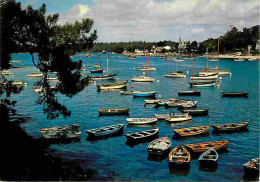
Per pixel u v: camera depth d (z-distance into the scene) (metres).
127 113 49.94
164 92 74.69
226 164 28.30
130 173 26.05
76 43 27.12
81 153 30.98
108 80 99.00
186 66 154.50
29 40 25.03
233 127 39.12
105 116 48.00
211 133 38.75
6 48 23.95
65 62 25.38
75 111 51.25
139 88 81.56
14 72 120.50
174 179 24.91
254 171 25.23
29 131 38.41
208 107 56.66
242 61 184.25
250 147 33.16
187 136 36.75
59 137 34.75
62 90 26.47
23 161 25.23
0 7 23.03
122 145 33.84
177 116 44.75
